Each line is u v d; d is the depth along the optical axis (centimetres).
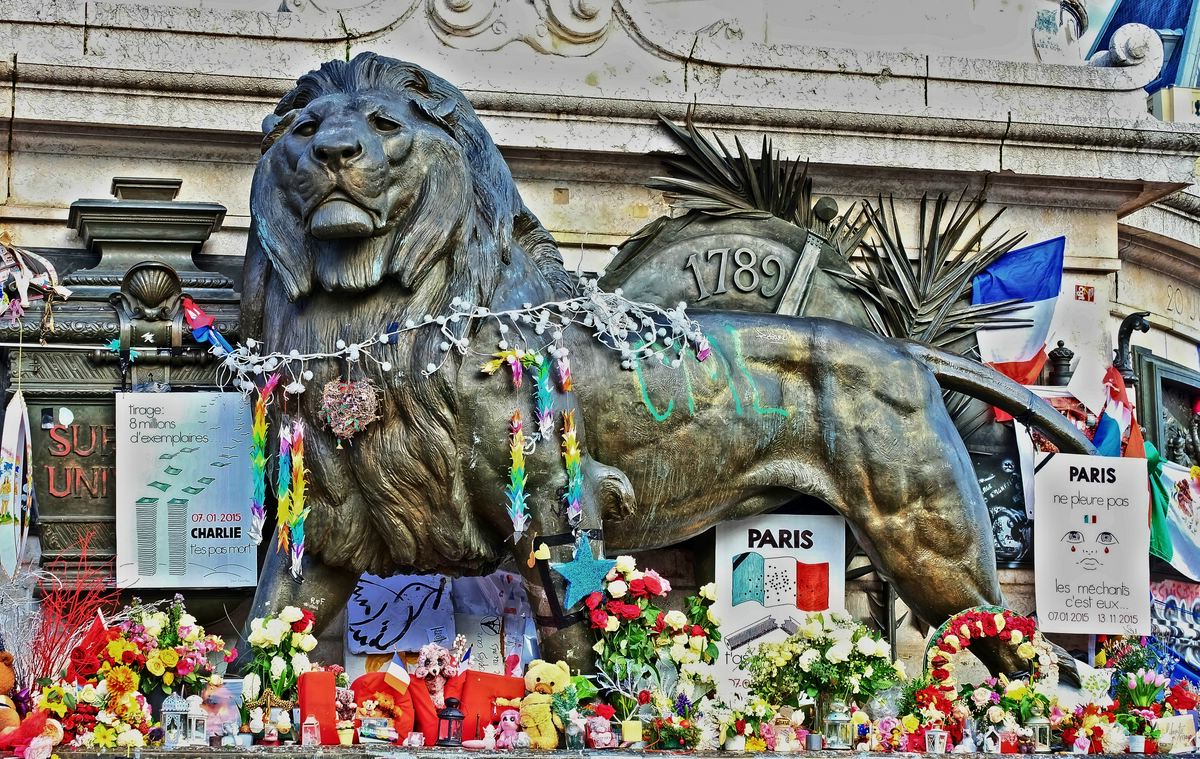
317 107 785
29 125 929
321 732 729
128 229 902
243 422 871
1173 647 1075
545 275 833
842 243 987
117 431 862
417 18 978
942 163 1016
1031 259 1017
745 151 991
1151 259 1205
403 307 781
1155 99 1311
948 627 844
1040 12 1105
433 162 786
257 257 809
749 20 1054
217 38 952
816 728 802
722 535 888
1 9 932
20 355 868
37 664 726
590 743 744
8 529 846
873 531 862
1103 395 1027
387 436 776
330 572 805
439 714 749
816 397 859
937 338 996
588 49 991
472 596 876
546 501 785
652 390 827
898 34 1074
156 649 728
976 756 793
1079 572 944
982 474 982
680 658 777
